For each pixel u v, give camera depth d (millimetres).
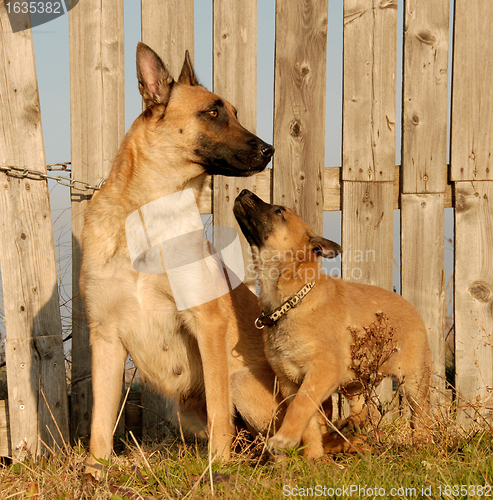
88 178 4547
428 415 4008
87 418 4590
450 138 4738
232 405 4109
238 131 3912
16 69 4227
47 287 4320
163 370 3951
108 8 4492
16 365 4203
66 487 3084
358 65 4645
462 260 4723
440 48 4660
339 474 3002
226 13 4574
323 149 4699
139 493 2938
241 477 3051
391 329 3754
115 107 4559
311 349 3799
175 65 4590
